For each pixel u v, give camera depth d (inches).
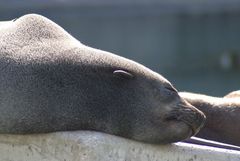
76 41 634.2
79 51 614.2
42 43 617.9
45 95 600.4
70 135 604.4
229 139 719.7
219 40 2812.5
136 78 609.9
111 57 613.6
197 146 631.2
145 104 607.2
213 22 2817.4
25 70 603.5
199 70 2778.1
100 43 2753.4
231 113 717.3
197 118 618.2
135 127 607.8
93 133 606.2
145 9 2775.6
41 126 604.4
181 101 618.2
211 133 723.4
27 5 2642.7
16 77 602.5
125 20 2768.2
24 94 599.5
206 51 2802.7
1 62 607.2
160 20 2790.4
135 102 606.2
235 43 2805.1
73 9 2714.1
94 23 2743.6
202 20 2815.0
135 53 2770.7
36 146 614.2
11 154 620.1
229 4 2815.0
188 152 623.8
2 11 2623.0
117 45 2760.8
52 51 611.8
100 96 605.0
